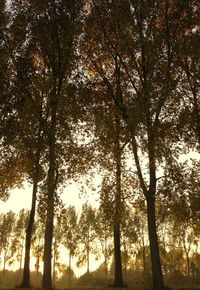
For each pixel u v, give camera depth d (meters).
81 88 30.94
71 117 29.59
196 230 29.25
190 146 28.36
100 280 67.06
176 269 57.69
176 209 27.02
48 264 25.69
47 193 27.17
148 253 65.62
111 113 30.58
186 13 30.25
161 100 27.16
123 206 29.30
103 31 30.73
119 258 31.78
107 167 29.45
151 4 29.27
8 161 33.59
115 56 31.34
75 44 30.77
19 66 31.67
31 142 29.70
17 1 31.84
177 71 30.72
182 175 26.92
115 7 29.58
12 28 32.44
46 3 30.31
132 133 26.86
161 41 28.84
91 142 30.48
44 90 28.89
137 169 27.70
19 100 30.78
